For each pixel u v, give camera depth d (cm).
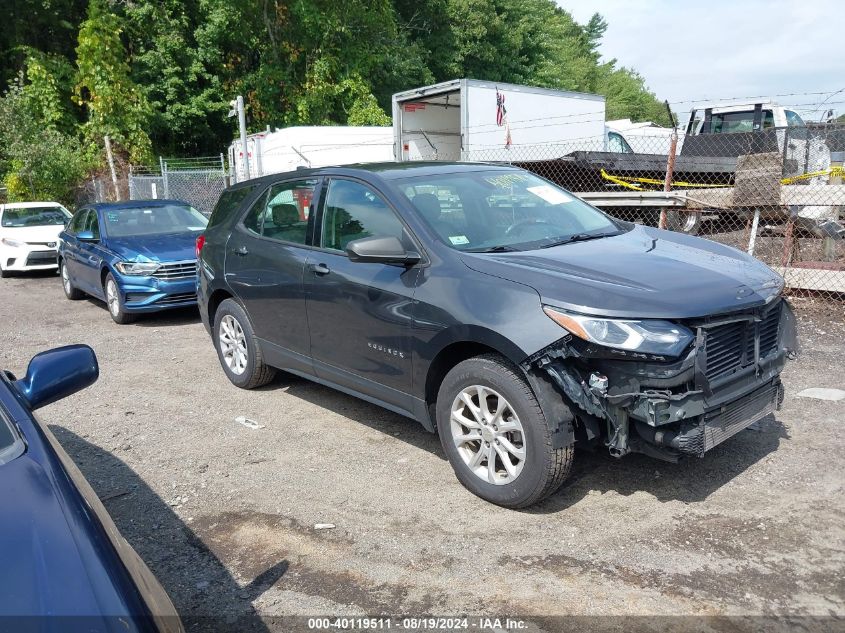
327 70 2847
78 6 2989
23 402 255
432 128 1594
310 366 499
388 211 437
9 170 2477
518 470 358
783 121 1396
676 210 959
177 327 891
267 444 479
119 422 538
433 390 407
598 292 338
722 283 358
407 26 3347
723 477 392
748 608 281
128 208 1033
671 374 320
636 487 386
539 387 340
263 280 527
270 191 552
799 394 514
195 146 3145
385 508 380
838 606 280
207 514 385
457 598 299
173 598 309
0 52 2978
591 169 1208
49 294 1220
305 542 350
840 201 766
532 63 3834
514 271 367
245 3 2773
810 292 782
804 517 346
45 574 172
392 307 410
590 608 287
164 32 2817
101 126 2636
